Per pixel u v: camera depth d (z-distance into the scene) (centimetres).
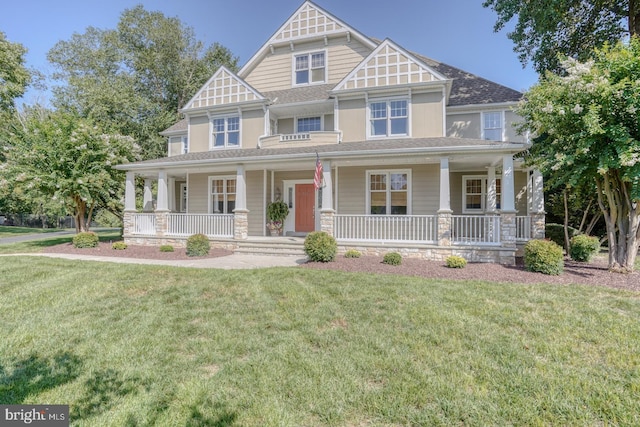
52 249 1241
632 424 252
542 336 397
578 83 659
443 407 271
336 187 1245
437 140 1047
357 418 261
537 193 1009
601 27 1251
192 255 1053
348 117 1235
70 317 485
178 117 2897
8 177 1331
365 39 1401
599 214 1082
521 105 849
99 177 1368
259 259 992
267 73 1562
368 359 348
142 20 2861
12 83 2286
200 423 257
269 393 293
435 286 607
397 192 1196
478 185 1294
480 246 909
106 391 301
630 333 400
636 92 598
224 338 408
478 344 378
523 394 287
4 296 588
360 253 960
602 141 670
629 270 727
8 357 365
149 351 377
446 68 1519
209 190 1458
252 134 1400
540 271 725
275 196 1386
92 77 2542
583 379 308
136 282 672
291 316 477
